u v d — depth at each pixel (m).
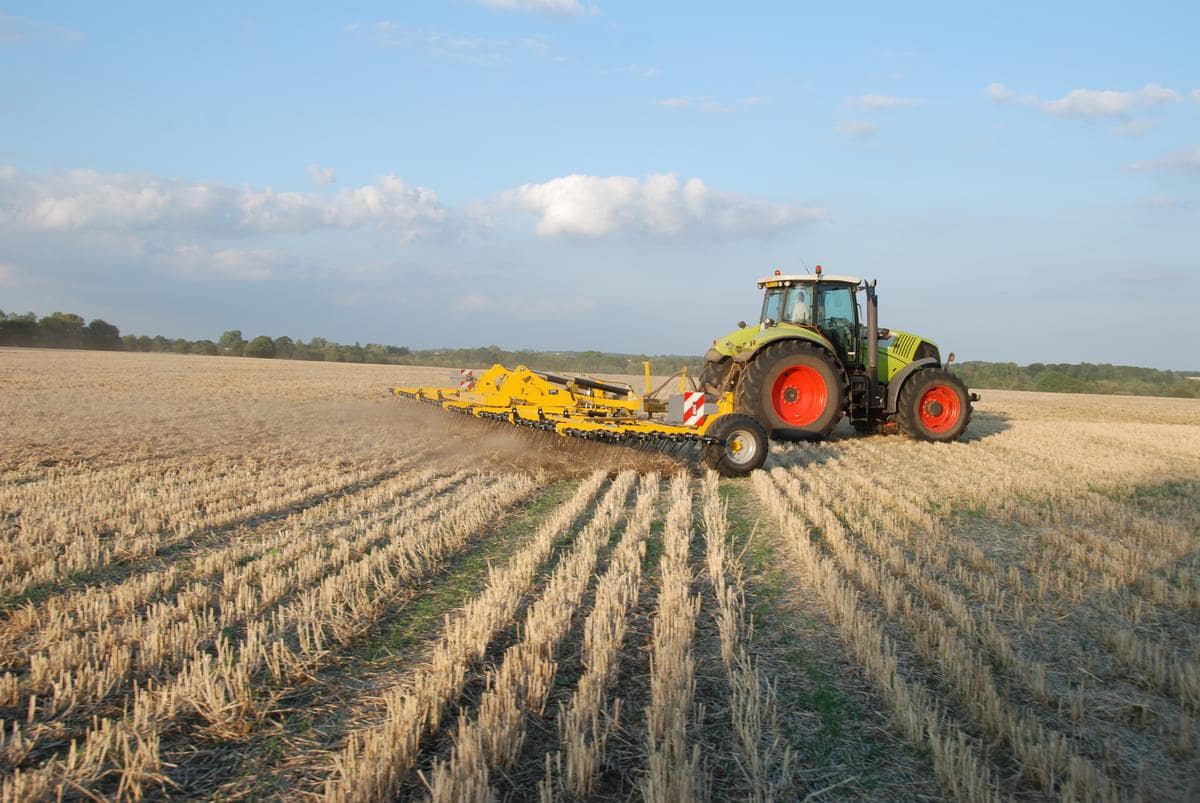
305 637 4.28
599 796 2.97
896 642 4.39
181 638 4.22
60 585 5.29
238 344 65.94
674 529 6.83
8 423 13.98
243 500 8.03
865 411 13.34
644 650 4.33
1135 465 11.60
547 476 9.83
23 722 3.47
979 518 7.77
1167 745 3.44
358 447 12.15
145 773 3.05
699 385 14.38
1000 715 3.43
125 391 21.67
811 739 3.42
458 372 39.31
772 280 13.71
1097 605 5.16
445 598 5.20
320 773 3.13
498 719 3.31
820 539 6.82
